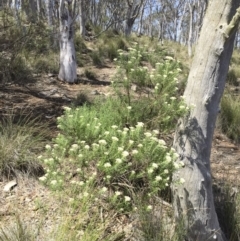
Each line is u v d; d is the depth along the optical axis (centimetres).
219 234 295
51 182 246
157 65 336
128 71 345
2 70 650
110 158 250
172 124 310
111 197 265
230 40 271
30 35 735
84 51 1089
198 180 286
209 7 277
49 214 286
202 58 278
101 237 262
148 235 270
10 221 277
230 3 262
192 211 286
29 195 313
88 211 275
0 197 306
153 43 1579
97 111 366
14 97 569
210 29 274
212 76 277
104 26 1875
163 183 252
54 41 916
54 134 421
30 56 788
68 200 284
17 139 361
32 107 529
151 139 261
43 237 258
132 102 351
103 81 806
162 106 316
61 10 728
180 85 589
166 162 248
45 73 761
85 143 279
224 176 418
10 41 689
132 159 272
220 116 584
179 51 1683
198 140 284
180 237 273
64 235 244
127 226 280
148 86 349
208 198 290
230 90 848
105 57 1080
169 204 309
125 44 1260
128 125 337
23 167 343
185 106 281
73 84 742
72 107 422
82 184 246
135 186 283
